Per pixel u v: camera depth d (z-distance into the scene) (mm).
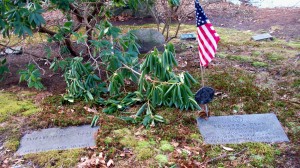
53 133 3256
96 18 4344
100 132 3207
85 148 3021
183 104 3367
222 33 5809
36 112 3584
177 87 3152
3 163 2902
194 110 3475
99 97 3750
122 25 6359
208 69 4355
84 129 3285
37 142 3141
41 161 2893
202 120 3324
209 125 3250
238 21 6488
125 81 4090
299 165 2744
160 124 3291
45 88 4090
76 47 5078
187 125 3273
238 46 5117
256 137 3070
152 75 3617
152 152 2945
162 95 3252
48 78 4324
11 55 5004
